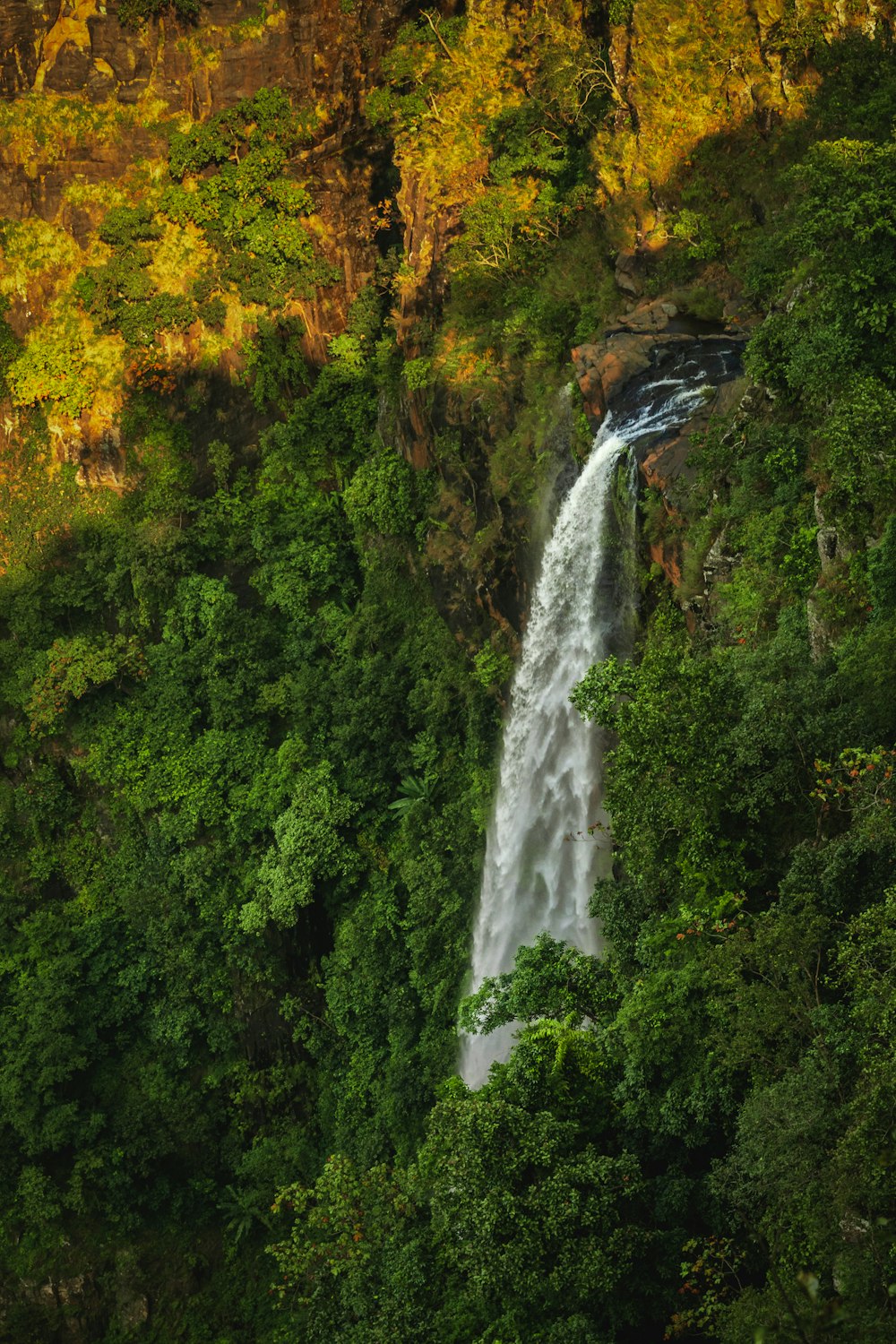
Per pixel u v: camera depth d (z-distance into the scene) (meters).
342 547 62.44
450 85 60.25
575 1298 31.67
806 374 38.56
